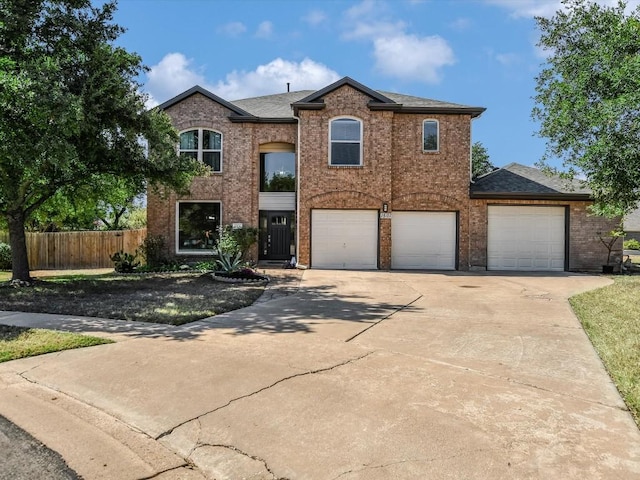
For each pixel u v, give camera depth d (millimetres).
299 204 17500
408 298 10406
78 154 11523
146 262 17844
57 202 15477
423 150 17812
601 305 9305
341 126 17547
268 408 3992
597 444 3309
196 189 18125
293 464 3115
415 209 17812
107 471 3109
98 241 22625
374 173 17469
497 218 17891
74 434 3650
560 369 5082
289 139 18312
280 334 6695
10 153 9820
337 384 4527
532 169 20219
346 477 2928
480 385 4527
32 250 22250
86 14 11453
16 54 10594
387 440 3395
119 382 4668
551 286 12734
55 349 5770
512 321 7824
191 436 3564
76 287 12039
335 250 17641
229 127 18156
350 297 10508
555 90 14141
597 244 17719
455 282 13555
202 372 4902
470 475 2910
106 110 11125
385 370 4969
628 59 10547
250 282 13031
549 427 3586
